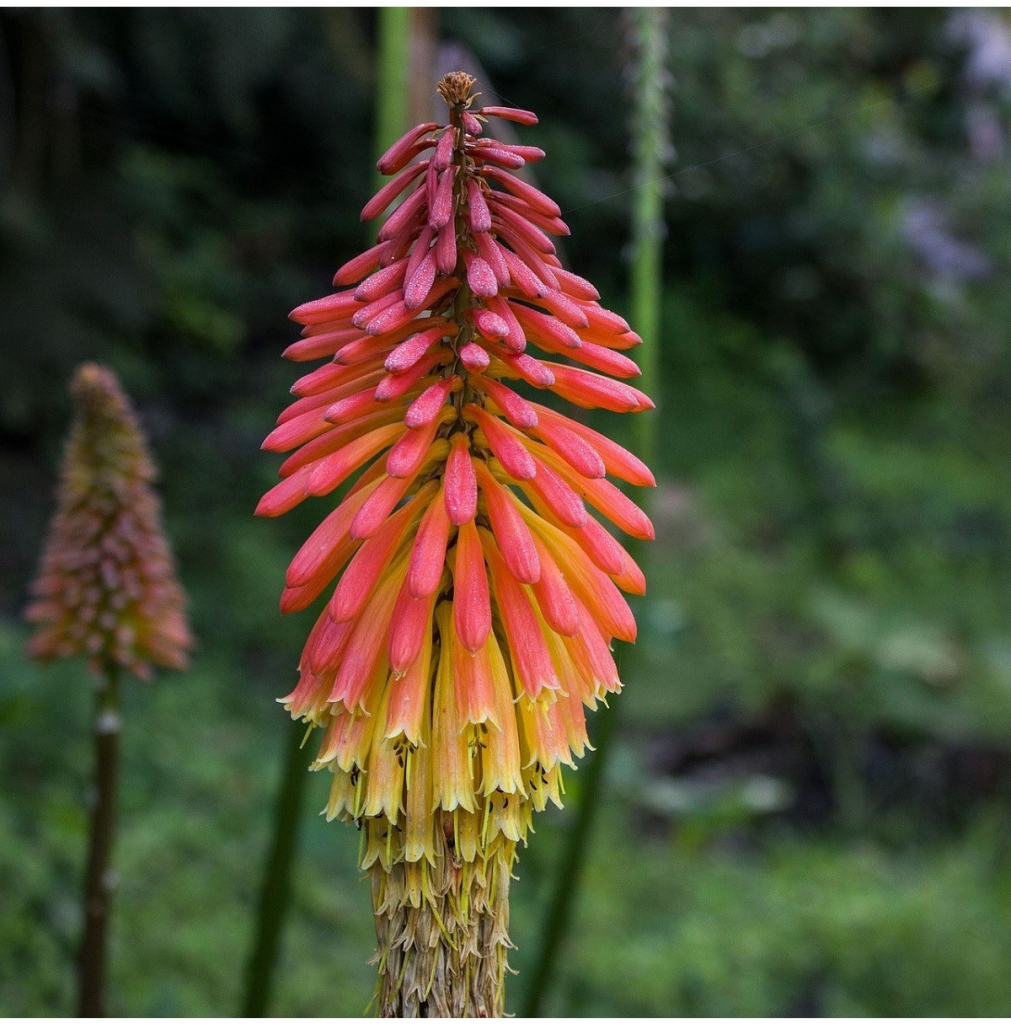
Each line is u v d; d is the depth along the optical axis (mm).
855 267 15188
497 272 1688
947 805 8273
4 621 7535
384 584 1826
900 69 17281
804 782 8438
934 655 9227
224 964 4812
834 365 15531
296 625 8609
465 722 1704
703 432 13180
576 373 1797
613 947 5656
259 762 6465
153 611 3393
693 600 9914
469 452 1874
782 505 12047
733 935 5965
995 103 17031
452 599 1854
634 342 1840
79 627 3305
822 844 7609
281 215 13156
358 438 1775
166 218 11852
